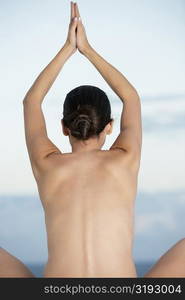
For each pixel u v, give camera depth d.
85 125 2.65
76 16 3.00
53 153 2.71
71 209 2.57
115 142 2.76
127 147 2.70
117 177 2.62
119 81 2.89
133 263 2.57
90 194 2.59
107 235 2.53
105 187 2.60
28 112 2.80
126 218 2.58
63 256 2.51
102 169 2.63
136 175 2.69
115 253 2.52
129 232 2.58
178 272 2.75
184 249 2.86
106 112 2.73
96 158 2.67
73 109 2.71
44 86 2.87
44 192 2.64
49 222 2.60
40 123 2.79
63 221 2.56
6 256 2.88
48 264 2.55
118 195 2.60
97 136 2.71
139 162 2.70
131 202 2.63
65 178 2.63
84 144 2.71
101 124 2.70
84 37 2.98
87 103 2.70
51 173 2.64
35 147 2.72
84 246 2.51
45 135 2.77
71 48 2.98
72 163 2.66
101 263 2.50
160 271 2.76
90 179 2.62
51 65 2.92
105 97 2.76
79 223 2.54
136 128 2.77
